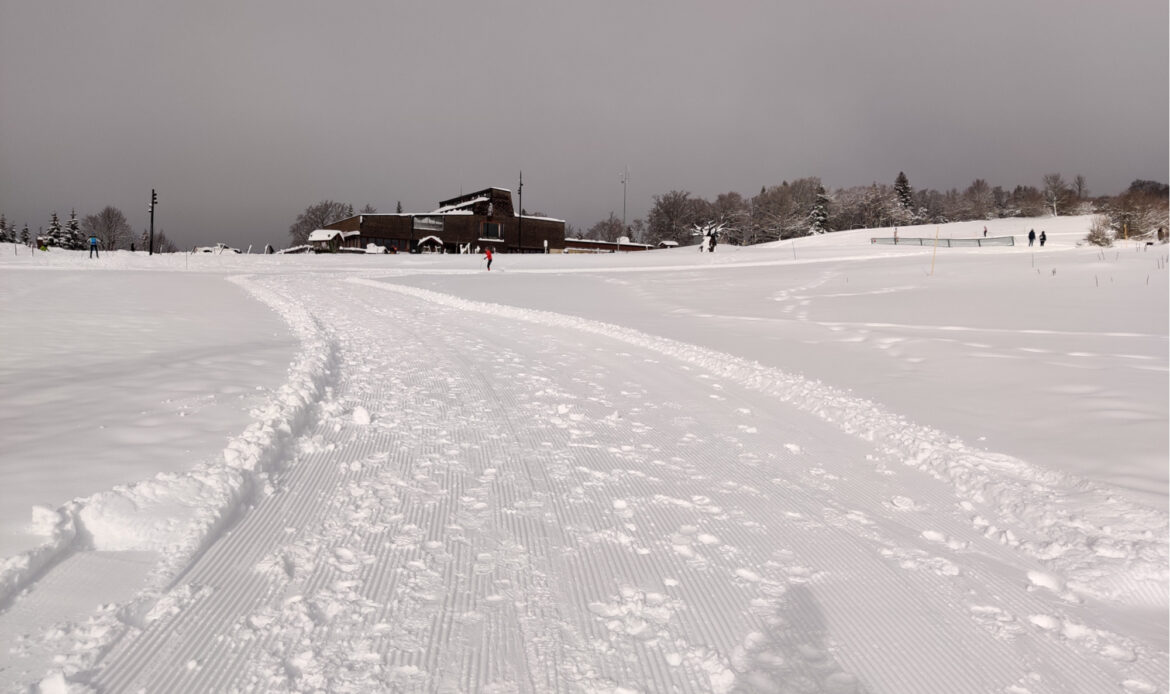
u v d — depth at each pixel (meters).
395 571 3.79
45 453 5.30
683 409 8.33
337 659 2.95
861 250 60.72
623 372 10.85
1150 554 4.20
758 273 37.12
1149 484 5.43
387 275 38.38
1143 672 3.13
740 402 8.80
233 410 6.85
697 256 58.50
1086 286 21.98
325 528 4.34
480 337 14.74
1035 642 3.37
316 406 7.50
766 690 2.89
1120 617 3.67
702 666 3.03
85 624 3.07
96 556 3.76
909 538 4.60
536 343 14.02
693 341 14.29
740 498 5.24
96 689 2.65
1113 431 6.85
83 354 10.09
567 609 3.47
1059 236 74.94
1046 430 7.08
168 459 5.23
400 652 3.03
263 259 50.81
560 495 5.13
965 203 147.62
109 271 35.06
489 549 4.14
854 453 6.59
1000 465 6.03
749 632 3.34
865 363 11.37
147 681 2.73
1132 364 10.24
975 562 4.26
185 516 4.17
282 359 10.34
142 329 13.32
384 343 13.30
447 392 8.81
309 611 3.32
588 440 6.73
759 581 3.88
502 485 5.30
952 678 3.04
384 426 6.95
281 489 5.00
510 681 2.86
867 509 5.12
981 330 14.90
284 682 2.77
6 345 10.70
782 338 14.59
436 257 58.75
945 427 7.37
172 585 3.50
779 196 129.50
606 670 2.97
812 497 5.32
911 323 16.56
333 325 16.02
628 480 5.55
